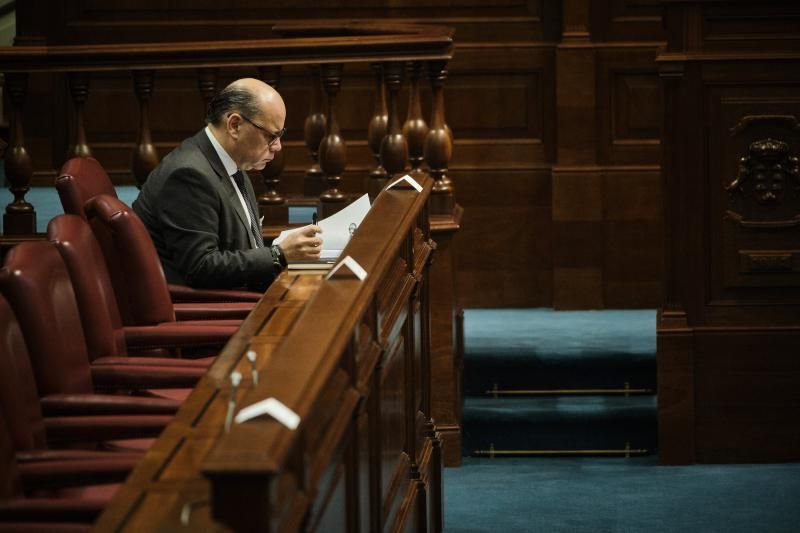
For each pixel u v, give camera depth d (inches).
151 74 327.6
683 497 311.3
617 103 439.5
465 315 436.1
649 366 367.9
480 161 445.1
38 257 188.7
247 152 278.4
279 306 212.8
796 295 336.8
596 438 352.5
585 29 436.8
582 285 442.9
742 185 333.7
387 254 203.9
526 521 295.1
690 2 327.6
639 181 438.9
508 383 370.6
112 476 158.9
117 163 451.8
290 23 382.3
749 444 339.0
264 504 113.8
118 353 221.3
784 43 328.2
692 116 332.8
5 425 154.9
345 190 448.8
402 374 231.1
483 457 352.8
